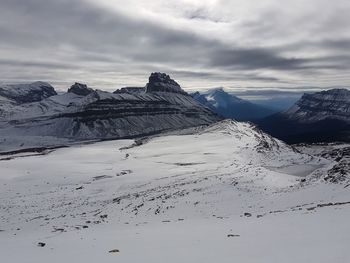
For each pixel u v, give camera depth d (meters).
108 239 32.81
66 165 161.12
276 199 64.06
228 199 67.50
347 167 72.38
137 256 23.89
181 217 57.41
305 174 110.81
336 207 41.41
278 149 173.88
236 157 143.75
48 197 96.12
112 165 155.25
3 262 24.44
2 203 91.38
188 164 139.50
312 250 21.64
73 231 45.28
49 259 24.61
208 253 23.41
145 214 62.06
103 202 81.88
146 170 131.62
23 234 50.06
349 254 19.86
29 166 160.62
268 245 24.34
